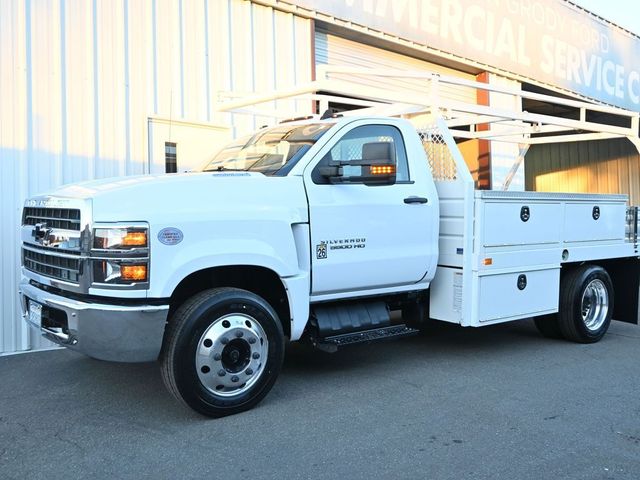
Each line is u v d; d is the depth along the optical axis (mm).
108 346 4113
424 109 6609
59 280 4422
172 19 8211
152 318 4141
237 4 8984
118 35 7637
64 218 4410
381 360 6137
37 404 4824
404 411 4605
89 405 4781
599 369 5852
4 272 6703
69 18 7172
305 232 4910
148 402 4828
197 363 4273
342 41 10977
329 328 5160
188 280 4645
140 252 4090
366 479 3504
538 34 14820
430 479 3504
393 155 5098
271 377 4645
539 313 6418
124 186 4277
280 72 9539
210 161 6012
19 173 6777
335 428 4254
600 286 7148
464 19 12789
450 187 5832
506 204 5969
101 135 7488
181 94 8312
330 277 5066
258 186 4707
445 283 5898
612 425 4344
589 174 20891
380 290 5531
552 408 4691
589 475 3559
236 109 7316
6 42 6656
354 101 7910
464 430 4230
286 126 5875
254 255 4551
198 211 4352
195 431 4203
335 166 5012
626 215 7523
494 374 5633
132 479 3516
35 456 3834
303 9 9773
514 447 3945
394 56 11977
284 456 3801
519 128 9156
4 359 6352
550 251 6480
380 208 5340
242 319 4484
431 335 7383
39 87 6918
